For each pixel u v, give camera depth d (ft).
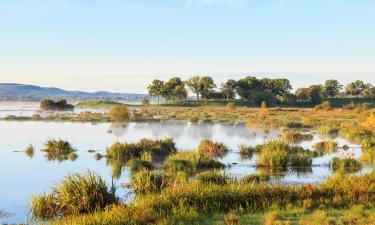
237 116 303.68
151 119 263.90
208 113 346.54
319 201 49.57
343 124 202.49
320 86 644.69
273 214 43.14
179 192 49.88
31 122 229.86
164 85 634.84
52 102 439.22
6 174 82.99
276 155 91.66
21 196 64.64
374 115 209.46
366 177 59.82
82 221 42.16
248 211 46.34
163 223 40.75
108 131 179.01
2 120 242.78
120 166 88.07
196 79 630.74
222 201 48.55
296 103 559.79
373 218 41.65
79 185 53.83
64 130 182.60
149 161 89.81
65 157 105.29
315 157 105.19
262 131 188.85
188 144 136.77
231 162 97.55
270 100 541.34
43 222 49.37
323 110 385.29
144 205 46.39
